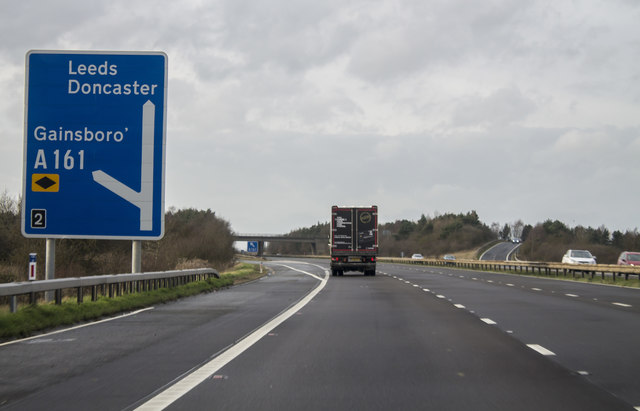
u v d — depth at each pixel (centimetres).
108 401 655
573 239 15338
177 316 1563
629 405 637
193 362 890
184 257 6081
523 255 14775
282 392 695
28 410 620
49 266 1906
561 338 1138
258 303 2000
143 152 1939
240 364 873
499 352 978
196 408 624
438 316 1555
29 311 1328
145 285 2152
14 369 837
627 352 975
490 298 2197
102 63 1948
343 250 4403
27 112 1931
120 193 1931
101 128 1938
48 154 1925
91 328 1305
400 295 2383
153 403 645
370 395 680
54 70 1941
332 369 835
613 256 12469
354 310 1734
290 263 10075
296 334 1203
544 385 732
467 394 685
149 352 980
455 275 4700
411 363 881
